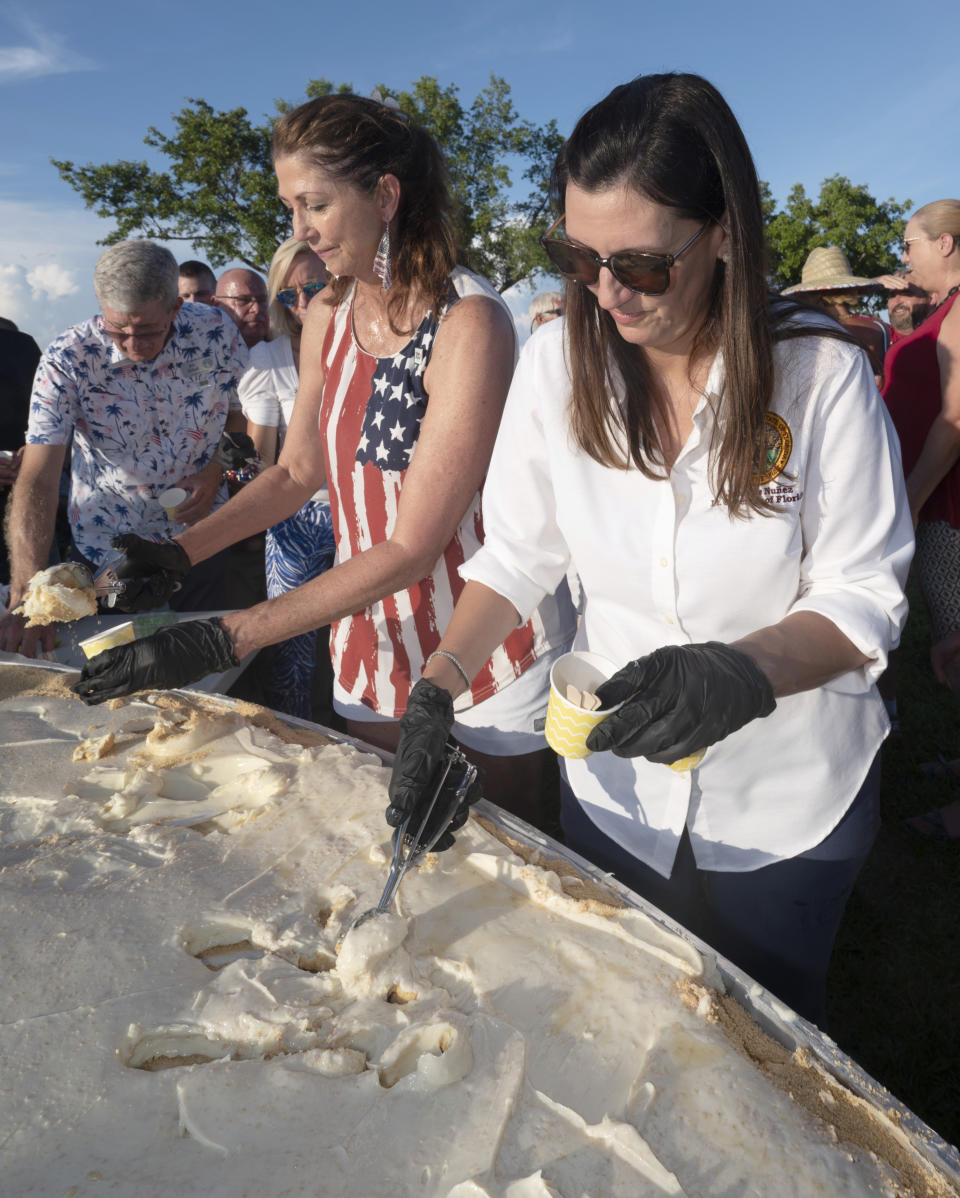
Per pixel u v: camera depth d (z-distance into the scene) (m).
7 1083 0.97
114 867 1.34
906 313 4.68
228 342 3.32
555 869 1.35
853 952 2.77
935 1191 0.88
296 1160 0.88
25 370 4.11
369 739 2.10
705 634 1.37
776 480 1.24
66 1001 1.08
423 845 1.23
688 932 1.21
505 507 1.54
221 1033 1.04
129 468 3.24
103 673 1.45
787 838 1.42
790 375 1.21
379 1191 0.86
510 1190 0.85
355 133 1.59
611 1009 1.08
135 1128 0.93
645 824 1.51
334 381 1.91
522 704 1.96
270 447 3.56
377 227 1.66
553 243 1.17
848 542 1.28
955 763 3.68
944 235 3.12
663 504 1.31
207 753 1.66
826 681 1.25
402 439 1.80
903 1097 2.27
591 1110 0.96
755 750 1.38
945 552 2.99
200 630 1.50
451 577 1.88
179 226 24.53
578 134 1.12
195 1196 0.85
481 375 1.68
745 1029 1.08
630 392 1.27
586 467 1.37
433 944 1.19
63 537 4.59
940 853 3.23
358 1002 1.09
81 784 1.58
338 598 1.60
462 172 24.78
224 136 23.25
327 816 1.45
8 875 1.31
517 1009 1.08
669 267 1.10
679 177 1.06
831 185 26.52
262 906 1.25
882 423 1.25
